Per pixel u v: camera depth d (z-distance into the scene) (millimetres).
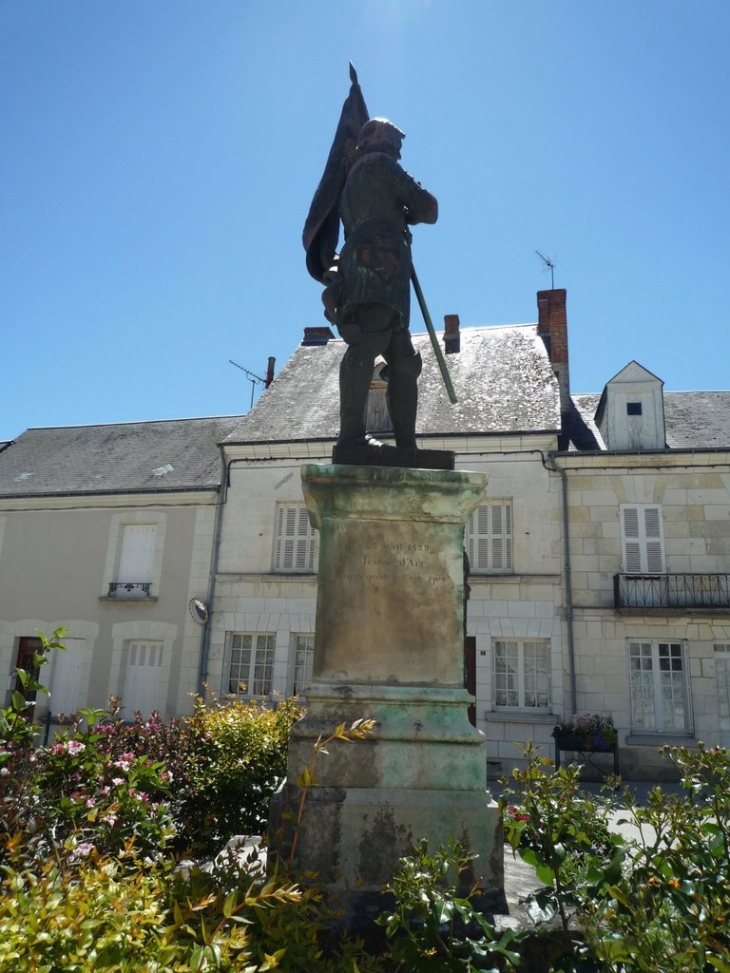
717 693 16406
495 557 17875
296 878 2832
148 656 19438
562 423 21578
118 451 23609
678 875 2635
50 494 20750
